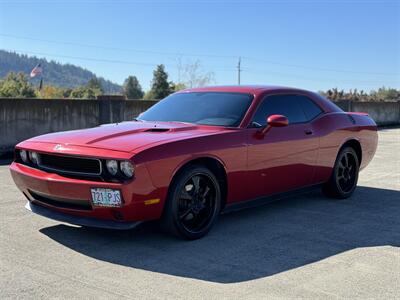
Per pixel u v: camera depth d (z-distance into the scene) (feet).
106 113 44.24
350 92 162.09
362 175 29.22
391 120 88.48
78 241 15.10
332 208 20.18
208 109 17.84
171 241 15.23
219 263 13.39
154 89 299.99
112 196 13.55
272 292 11.48
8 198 21.08
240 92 18.53
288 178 18.54
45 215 15.28
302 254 14.26
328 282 12.16
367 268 13.17
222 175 16.16
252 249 14.64
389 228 17.24
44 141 15.61
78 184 13.92
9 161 34.91
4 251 14.08
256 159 16.92
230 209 16.74
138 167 13.47
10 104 37.11
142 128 16.19
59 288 11.53
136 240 15.26
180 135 15.28
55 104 40.24
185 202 15.07
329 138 20.44
